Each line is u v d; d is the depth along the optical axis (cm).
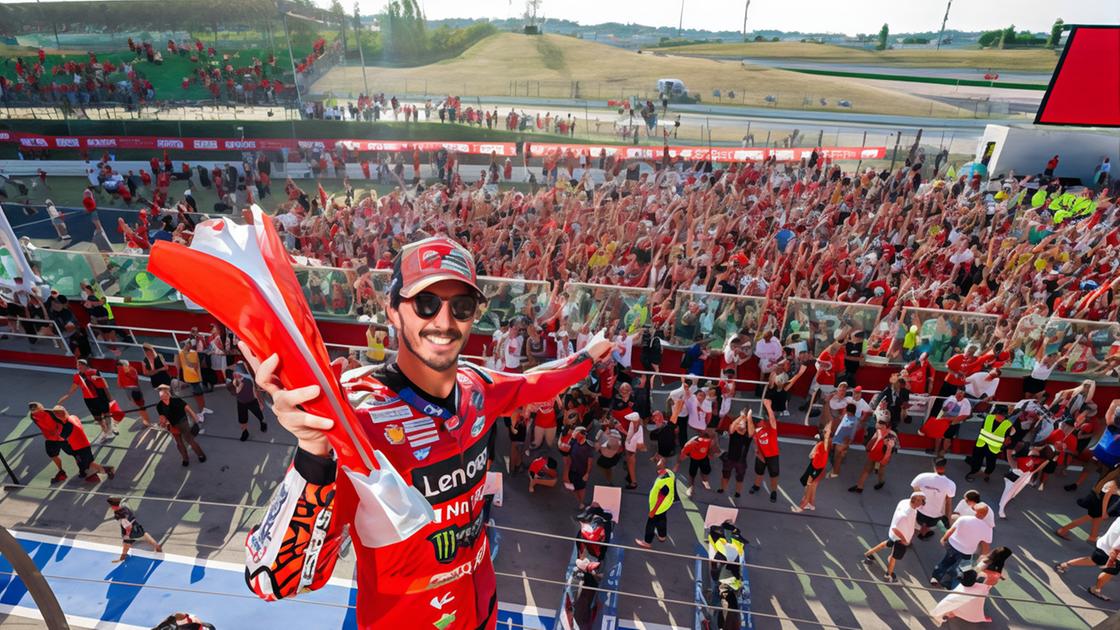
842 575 1121
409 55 7475
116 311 1719
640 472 1366
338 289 1542
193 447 1324
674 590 1085
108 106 4066
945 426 1302
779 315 1533
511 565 1125
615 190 2906
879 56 7981
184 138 3869
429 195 2519
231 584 1075
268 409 1505
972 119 5547
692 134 4812
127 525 1077
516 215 2262
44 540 1144
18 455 1352
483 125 4791
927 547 1181
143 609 1029
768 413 1246
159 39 4081
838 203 2648
